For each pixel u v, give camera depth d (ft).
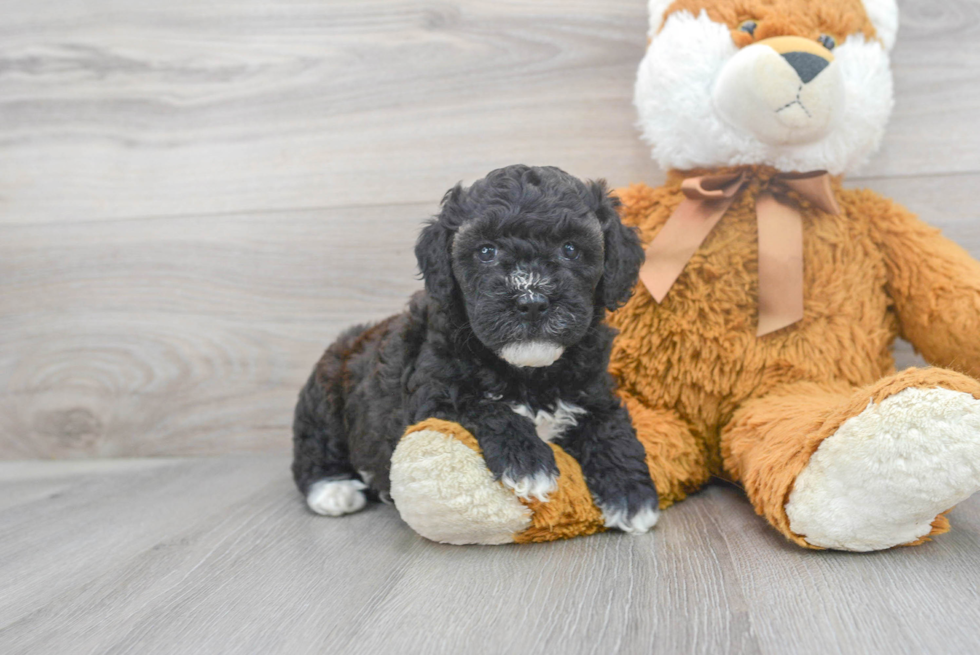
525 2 2.49
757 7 1.95
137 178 2.67
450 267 1.72
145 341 2.68
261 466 2.52
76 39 2.66
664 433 1.94
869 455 1.52
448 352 1.74
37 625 1.52
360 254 2.59
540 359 1.61
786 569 1.56
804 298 1.98
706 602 1.45
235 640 1.43
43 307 2.72
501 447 1.63
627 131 2.46
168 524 2.01
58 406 2.73
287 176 2.61
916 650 1.30
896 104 2.35
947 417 1.47
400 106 2.56
